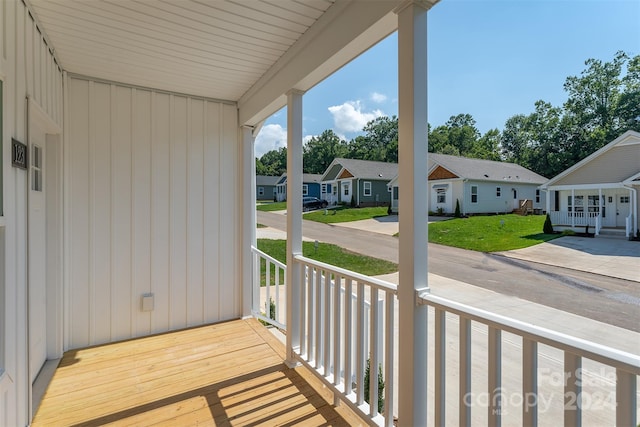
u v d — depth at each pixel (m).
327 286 2.30
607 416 1.23
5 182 1.66
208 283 3.70
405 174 1.58
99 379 2.52
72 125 3.06
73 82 3.06
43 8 2.07
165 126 3.48
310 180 16.19
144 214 3.38
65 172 2.98
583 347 0.98
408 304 1.56
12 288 1.75
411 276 1.55
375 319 1.88
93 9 2.09
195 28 2.32
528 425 1.13
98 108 3.17
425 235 1.57
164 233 3.47
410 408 1.55
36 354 2.55
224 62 2.85
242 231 3.85
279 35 2.42
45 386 2.42
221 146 3.77
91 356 2.90
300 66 2.51
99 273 3.18
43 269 2.71
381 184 13.71
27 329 1.96
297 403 2.22
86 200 3.12
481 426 2.06
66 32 2.36
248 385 2.44
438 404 1.47
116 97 3.25
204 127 3.68
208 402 2.23
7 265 1.69
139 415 2.10
